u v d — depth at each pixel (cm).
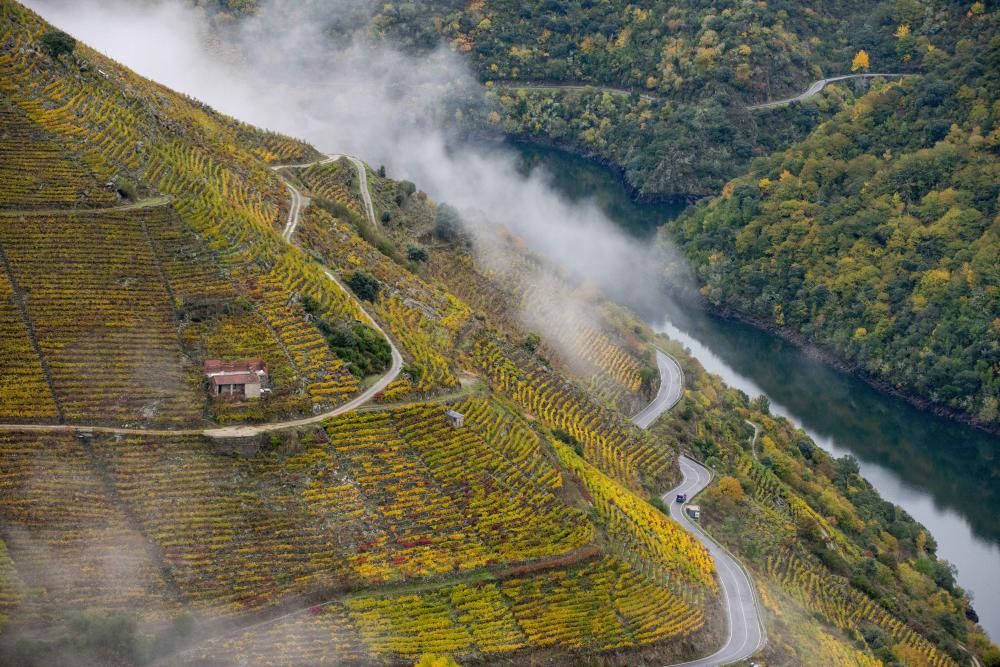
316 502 15788
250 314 17875
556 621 15812
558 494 18025
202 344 17150
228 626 13725
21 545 13525
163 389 16212
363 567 15175
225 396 16462
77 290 17100
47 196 18350
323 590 14662
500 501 17188
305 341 17938
